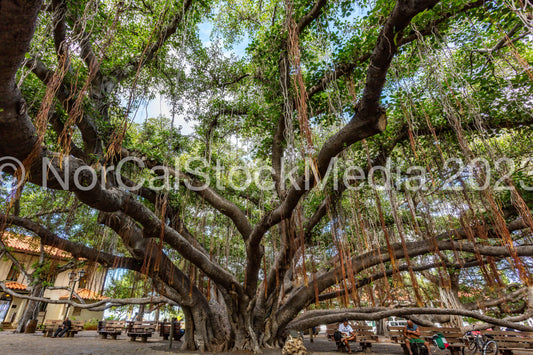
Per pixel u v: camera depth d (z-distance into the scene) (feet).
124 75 24.14
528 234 20.34
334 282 26.32
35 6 5.95
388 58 8.59
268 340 26.89
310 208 28.84
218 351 25.14
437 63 14.11
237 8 32.09
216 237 34.60
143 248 22.48
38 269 29.48
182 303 26.30
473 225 17.24
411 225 26.32
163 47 23.29
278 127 24.89
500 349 23.36
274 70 21.91
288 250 23.34
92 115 19.79
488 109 20.93
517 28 15.19
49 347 26.43
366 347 27.68
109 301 28.30
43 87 18.63
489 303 32.68
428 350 22.09
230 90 32.07
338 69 20.24
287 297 30.78
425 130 20.92
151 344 31.60
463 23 16.88
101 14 17.61
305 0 20.29
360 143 24.27
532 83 18.47
